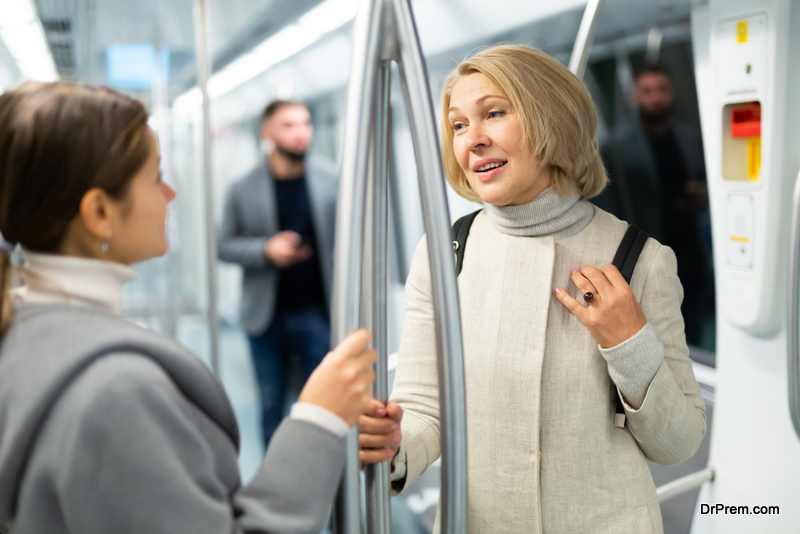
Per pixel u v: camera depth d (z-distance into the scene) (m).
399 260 4.83
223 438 0.78
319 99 4.36
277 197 3.21
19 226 0.74
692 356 2.90
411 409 1.19
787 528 2.04
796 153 1.83
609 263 1.13
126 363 0.68
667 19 2.42
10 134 0.72
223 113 3.44
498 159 1.11
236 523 0.71
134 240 0.79
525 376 1.11
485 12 2.76
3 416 0.69
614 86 3.21
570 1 2.33
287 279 3.26
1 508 0.70
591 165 1.16
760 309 1.95
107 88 0.79
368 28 0.78
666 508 2.31
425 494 3.10
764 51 1.78
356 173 0.76
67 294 0.75
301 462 0.73
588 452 1.10
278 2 3.05
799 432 1.70
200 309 3.28
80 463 0.65
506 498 1.13
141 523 0.65
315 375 0.77
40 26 2.73
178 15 2.93
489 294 1.18
